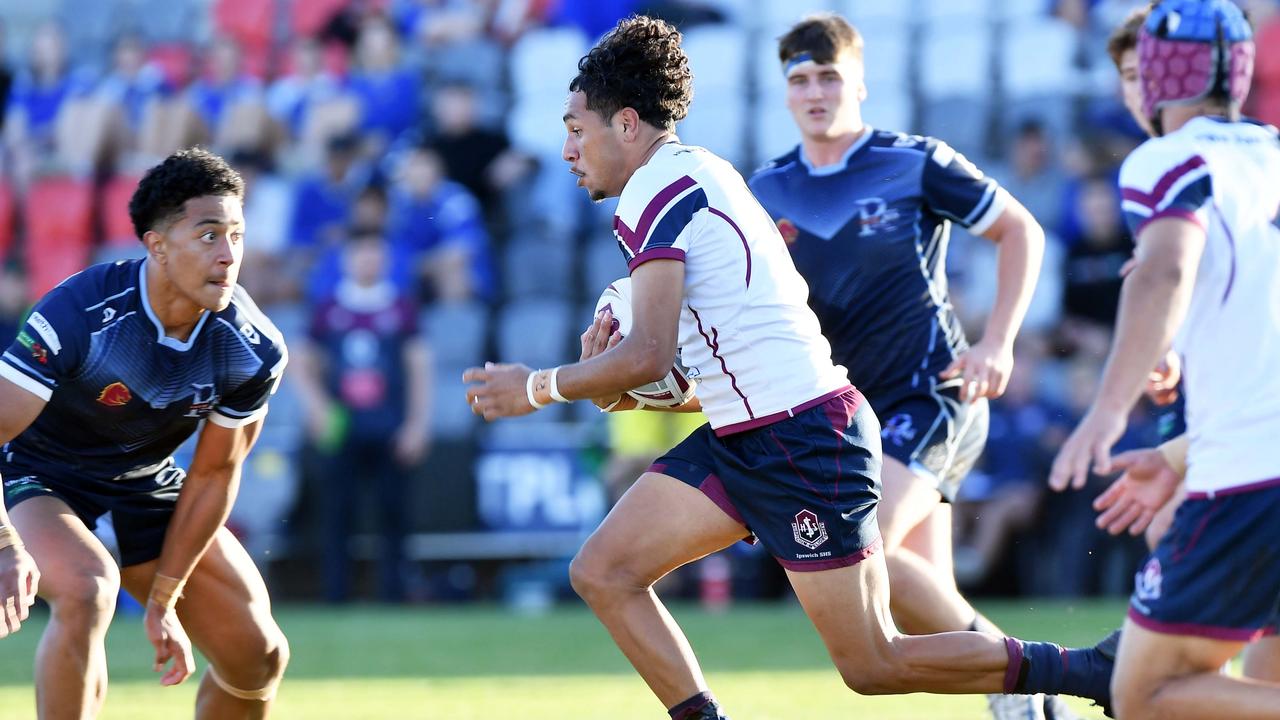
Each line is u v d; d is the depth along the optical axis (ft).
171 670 49.11
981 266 135.64
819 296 60.03
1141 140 147.95
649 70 46.44
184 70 173.37
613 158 46.88
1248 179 39.93
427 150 156.04
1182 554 39.32
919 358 59.06
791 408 45.60
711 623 110.11
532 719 65.16
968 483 125.49
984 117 156.46
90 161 161.38
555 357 146.82
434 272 144.77
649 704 69.77
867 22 164.35
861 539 45.60
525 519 132.77
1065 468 38.68
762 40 165.48
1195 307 39.86
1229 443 39.09
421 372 130.00
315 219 153.38
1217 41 41.14
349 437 128.16
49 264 160.35
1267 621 39.22
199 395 48.49
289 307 150.82
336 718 66.23
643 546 47.55
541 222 154.20
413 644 98.22
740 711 66.80
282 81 166.61
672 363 44.98
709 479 47.42
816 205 60.23
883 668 46.21
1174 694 39.32
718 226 45.29
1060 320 135.64
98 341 47.16
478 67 165.89
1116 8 158.81
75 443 49.67
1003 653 46.19
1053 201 140.05
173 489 52.39
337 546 129.18
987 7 162.40
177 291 47.16
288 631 107.34
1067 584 123.54
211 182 46.21
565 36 167.22
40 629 111.75
